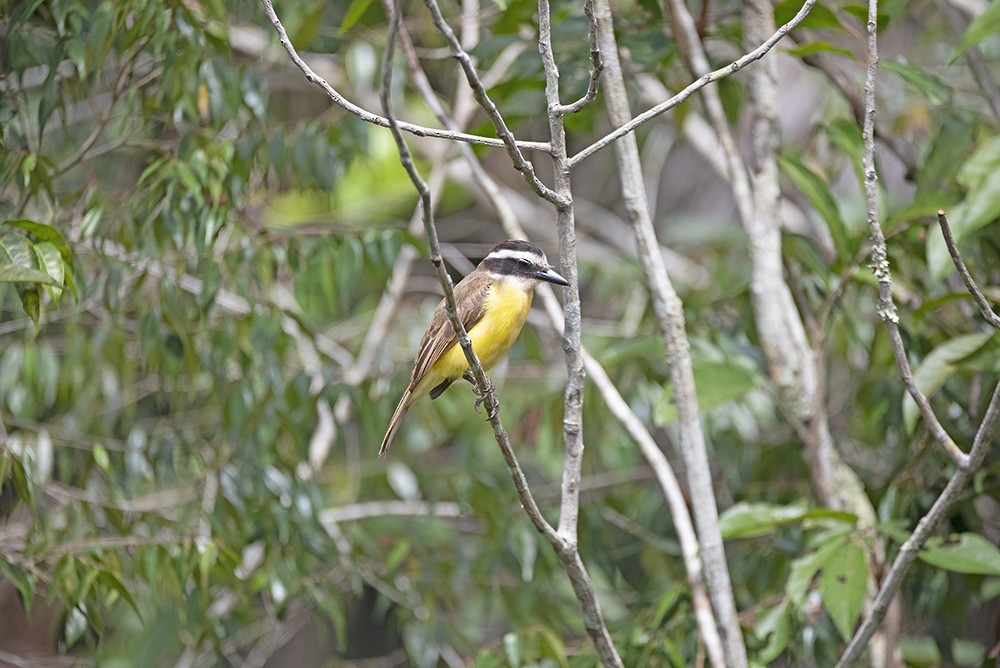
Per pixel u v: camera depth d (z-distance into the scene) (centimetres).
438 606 1370
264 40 1402
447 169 1658
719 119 1082
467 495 1263
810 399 1038
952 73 1538
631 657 1067
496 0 1017
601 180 1905
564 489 776
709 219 1788
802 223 1560
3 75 1050
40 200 1134
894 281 1108
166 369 1115
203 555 1002
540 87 1157
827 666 1047
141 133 1138
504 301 1034
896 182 1599
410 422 1441
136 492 1256
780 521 921
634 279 1525
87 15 1027
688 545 996
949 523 1094
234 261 1102
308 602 1323
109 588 987
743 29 1062
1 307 1170
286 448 1343
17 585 929
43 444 1068
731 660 880
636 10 1308
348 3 1341
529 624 1261
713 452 1341
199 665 1318
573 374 754
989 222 1043
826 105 1545
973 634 1441
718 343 1194
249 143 1116
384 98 574
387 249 1113
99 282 1140
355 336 1620
